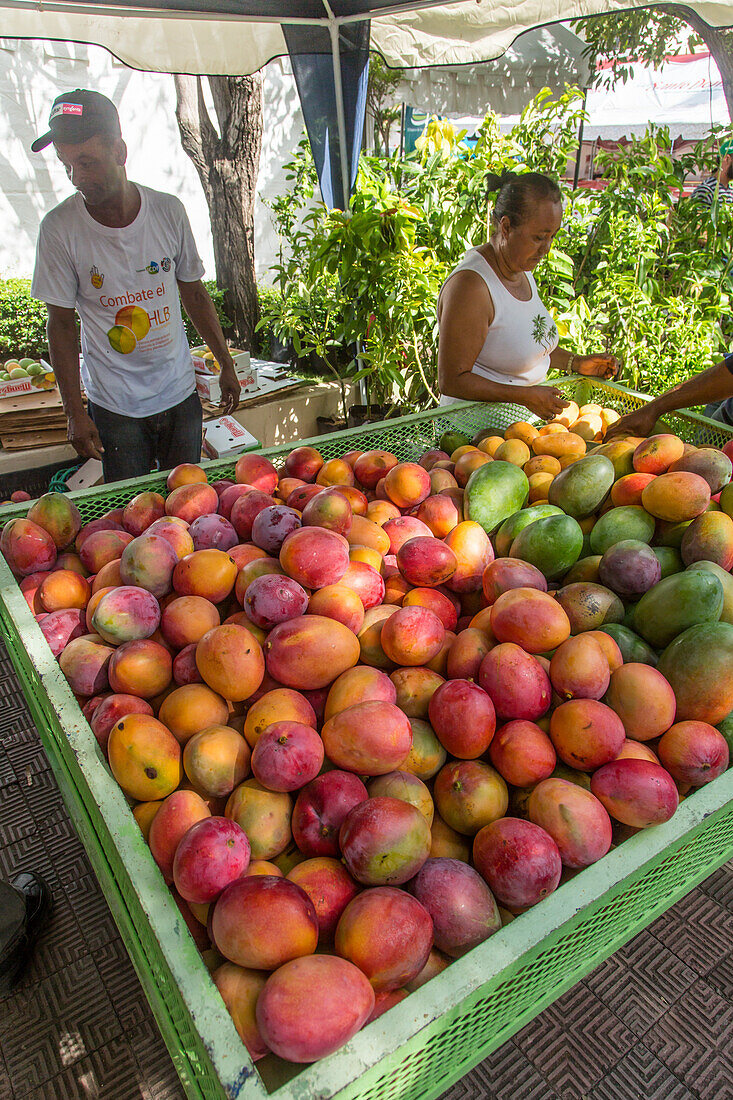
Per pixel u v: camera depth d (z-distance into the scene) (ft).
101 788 3.75
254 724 4.00
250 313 19.27
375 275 12.63
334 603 4.65
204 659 4.25
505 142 14.46
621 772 3.63
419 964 3.04
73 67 21.33
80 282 9.01
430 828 3.86
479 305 7.78
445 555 5.09
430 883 3.41
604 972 5.94
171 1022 3.46
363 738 3.73
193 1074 3.23
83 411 9.61
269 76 23.25
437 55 12.73
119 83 22.27
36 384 13.41
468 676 4.46
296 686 4.33
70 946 6.21
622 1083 5.22
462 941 3.30
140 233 9.00
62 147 7.67
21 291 17.57
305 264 17.03
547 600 4.49
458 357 8.00
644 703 4.03
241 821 3.65
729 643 4.17
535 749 3.88
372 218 12.21
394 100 21.15
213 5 10.09
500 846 3.40
